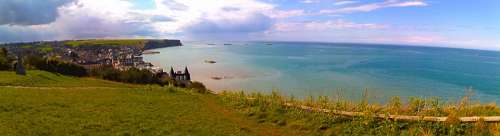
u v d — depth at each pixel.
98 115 21.56
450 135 15.15
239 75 143.75
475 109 18.27
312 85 108.25
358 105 20.44
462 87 104.00
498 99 80.94
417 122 16.64
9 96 26.80
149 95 32.03
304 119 19.44
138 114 22.20
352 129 17.28
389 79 124.44
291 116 20.33
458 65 192.00
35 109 22.41
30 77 45.91
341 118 18.47
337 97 24.17
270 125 19.75
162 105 26.41
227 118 21.95
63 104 24.98
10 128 17.45
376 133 16.53
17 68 48.50
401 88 100.12
